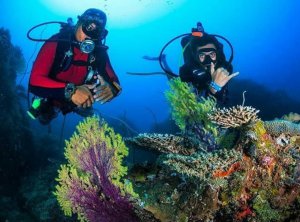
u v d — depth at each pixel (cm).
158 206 205
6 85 869
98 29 374
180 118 299
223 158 182
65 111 373
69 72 373
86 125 241
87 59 376
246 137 195
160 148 265
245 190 191
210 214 188
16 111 875
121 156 213
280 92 1290
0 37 956
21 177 795
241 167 189
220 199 189
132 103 4869
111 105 3988
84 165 237
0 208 636
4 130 783
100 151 224
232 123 202
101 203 221
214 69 383
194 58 420
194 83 415
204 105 273
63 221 521
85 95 311
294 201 188
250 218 183
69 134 1504
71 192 233
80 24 372
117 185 211
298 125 198
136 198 205
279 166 191
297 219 179
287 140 195
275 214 183
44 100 361
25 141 848
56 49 364
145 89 6359
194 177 195
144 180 243
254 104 1203
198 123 275
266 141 191
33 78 346
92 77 383
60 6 6259
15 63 1044
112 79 397
